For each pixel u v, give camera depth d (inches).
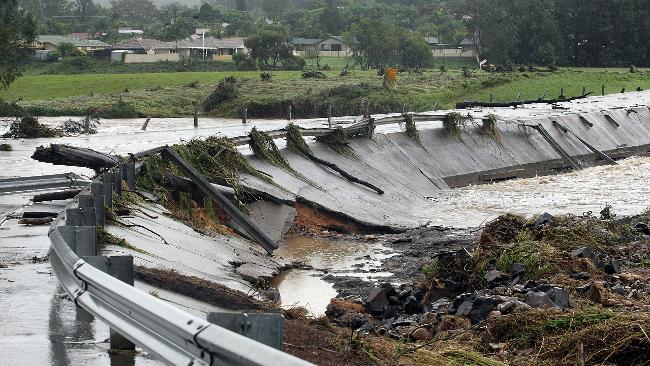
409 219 1177.4
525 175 1679.4
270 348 243.6
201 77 3595.0
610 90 3390.7
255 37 4168.3
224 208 936.3
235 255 832.9
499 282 697.0
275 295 703.7
